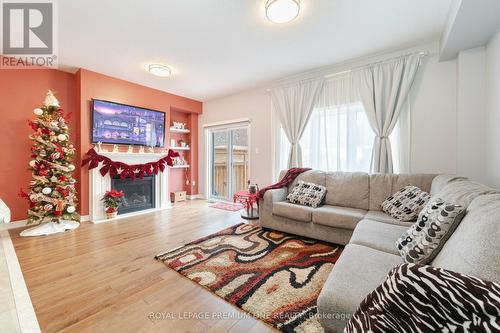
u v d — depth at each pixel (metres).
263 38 2.58
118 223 3.37
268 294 1.61
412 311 0.67
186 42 2.67
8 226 3.10
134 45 2.73
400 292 0.71
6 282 1.76
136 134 4.04
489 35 2.13
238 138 4.99
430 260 1.21
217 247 2.44
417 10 2.10
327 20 2.25
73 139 3.62
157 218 3.66
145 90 4.25
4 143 3.06
